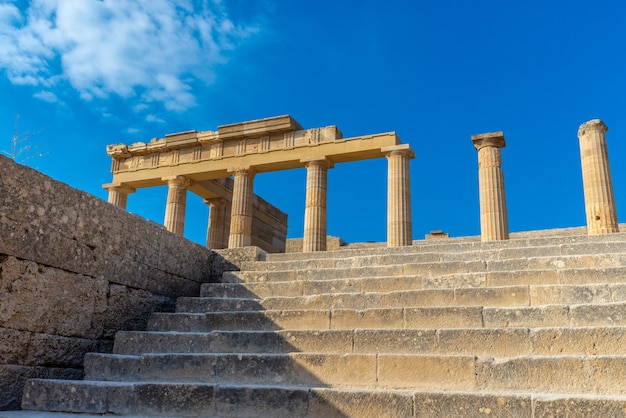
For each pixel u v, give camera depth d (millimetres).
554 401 3791
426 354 4891
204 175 23641
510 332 4918
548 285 5895
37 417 4441
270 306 6887
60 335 5680
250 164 22438
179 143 23953
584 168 15750
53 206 5730
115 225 6703
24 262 5301
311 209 20672
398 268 7727
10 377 5055
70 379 5730
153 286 7352
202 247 8828
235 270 8883
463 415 4008
